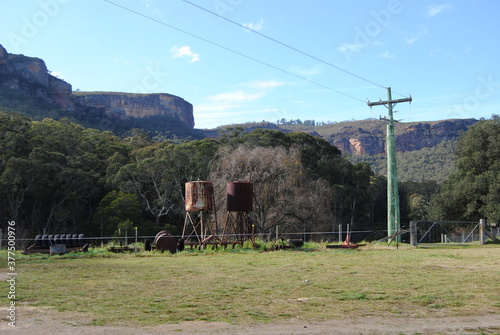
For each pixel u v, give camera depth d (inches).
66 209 2185.0
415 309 303.6
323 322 266.1
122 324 256.8
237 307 306.5
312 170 2450.8
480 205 1754.4
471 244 943.7
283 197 1763.0
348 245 842.8
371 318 277.3
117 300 328.2
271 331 245.0
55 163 2202.3
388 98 1170.6
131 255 714.2
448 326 259.6
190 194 896.9
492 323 268.1
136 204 2127.2
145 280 431.2
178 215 2401.6
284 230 1819.6
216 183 1678.2
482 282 420.2
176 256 709.3
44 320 264.4
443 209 1828.2
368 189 3070.9
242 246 854.5
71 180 2267.5
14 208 2042.3
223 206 1578.5
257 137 2472.9
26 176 2007.9
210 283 412.2
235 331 244.2
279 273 484.7
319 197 1894.7
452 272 493.0
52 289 376.2
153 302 321.7
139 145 3257.9
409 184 4168.3
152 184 2476.6
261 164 1739.7
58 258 669.3
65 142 2714.1
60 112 5905.5
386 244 898.7
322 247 858.8
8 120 2598.4
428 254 721.6
